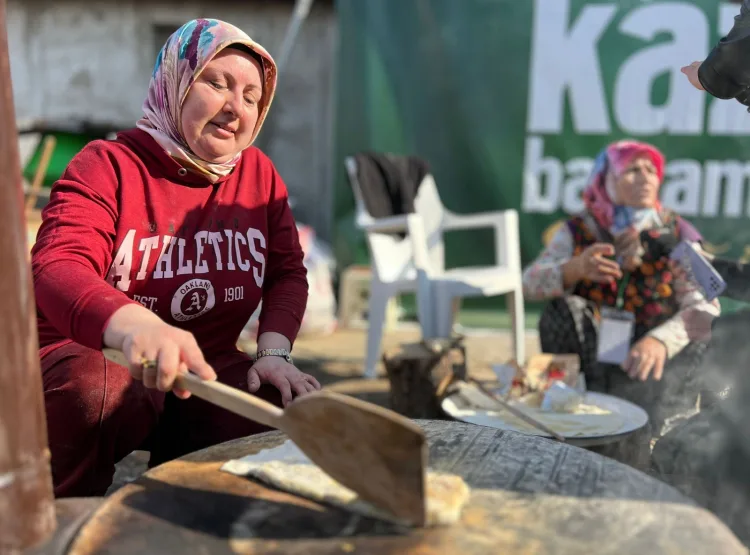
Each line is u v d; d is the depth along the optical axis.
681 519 0.71
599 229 2.17
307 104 4.93
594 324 2.03
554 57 4.07
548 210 4.17
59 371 1.11
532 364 1.78
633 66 4.01
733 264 1.83
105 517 0.72
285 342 1.29
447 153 4.20
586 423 1.50
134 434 1.21
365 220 3.17
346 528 0.71
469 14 4.10
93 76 4.93
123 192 1.20
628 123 4.05
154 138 1.25
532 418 1.53
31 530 0.68
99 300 0.92
